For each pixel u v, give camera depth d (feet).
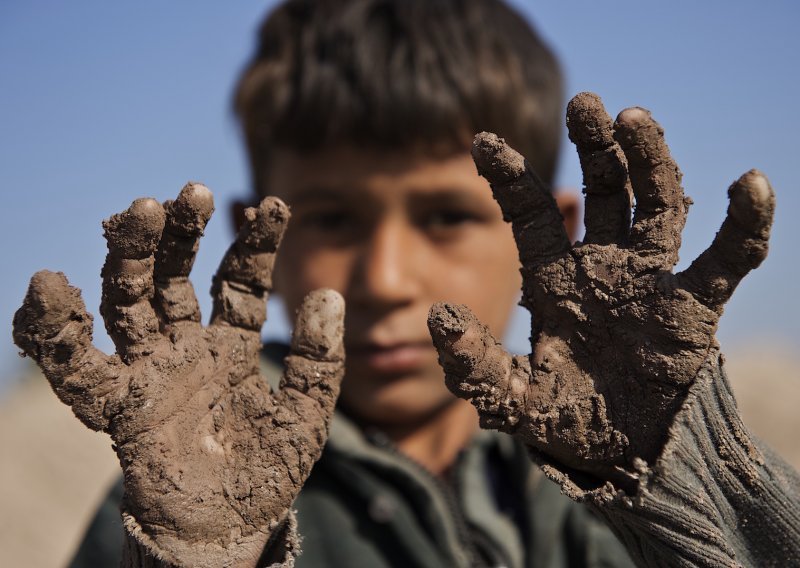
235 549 4.00
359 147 7.19
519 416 4.06
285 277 7.43
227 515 4.03
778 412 20.40
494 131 7.64
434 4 8.09
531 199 4.25
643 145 4.00
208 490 4.03
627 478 4.01
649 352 3.99
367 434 7.08
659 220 4.06
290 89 7.57
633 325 4.03
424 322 6.95
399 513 6.66
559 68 8.98
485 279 7.20
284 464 4.15
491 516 6.81
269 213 4.36
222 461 4.13
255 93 8.15
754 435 4.34
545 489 6.97
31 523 18.22
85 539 6.82
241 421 4.23
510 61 7.98
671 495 3.88
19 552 17.39
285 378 4.31
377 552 6.59
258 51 8.55
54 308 3.90
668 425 3.96
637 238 4.09
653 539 3.92
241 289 4.42
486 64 7.68
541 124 8.36
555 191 8.76
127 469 4.01
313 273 7.16
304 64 7.64
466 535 6.72
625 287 4.06
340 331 4.35
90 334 4.01
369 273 6.90
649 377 3.99
